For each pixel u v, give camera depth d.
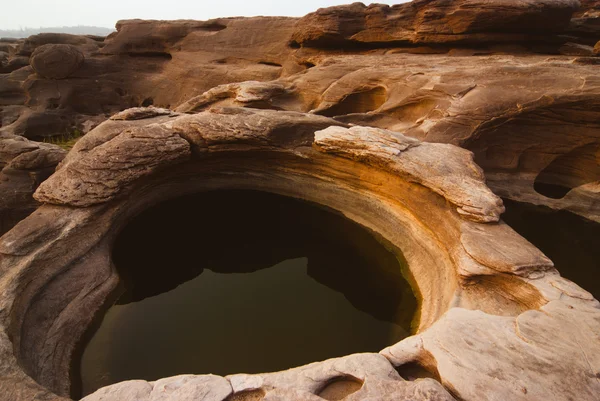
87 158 8.44
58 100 26.09
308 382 4.22
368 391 3.96
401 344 4.69
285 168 10.50
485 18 14.47
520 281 5.61
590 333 4.53
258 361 6.52
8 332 5.29
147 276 8.89
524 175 11.18
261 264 9.65
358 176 9.45
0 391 4.35
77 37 30.48
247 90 16.12
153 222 10.09
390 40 17.52
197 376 4.36
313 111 15.29
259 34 23.75
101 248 7.92
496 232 6.60
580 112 9.90
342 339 7.03
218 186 10.87
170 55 28.20
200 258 9.74
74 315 6.68
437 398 3.82
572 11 14.69
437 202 7.80
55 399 4.24
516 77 10.83
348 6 18.41
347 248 9.75
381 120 12.94
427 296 7.12
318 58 19.55
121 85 27.98
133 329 7.18
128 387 4.21
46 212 7.78
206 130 9.64
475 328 4.75
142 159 8.68
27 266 6.43
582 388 3.92
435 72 12.55
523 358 4.27
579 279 8.55
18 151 11.00
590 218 10.39
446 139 10.45
